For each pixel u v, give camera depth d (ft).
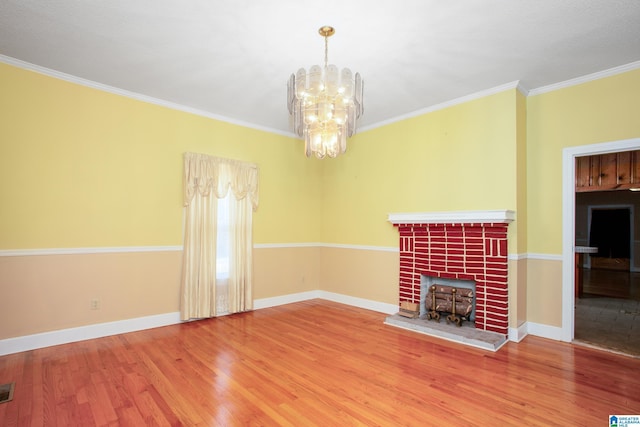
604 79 10.33
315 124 8.16
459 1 7.04
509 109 11.18
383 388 7.76
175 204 12.98
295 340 10.98
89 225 11.07
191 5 7.26
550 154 11.36
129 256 11.83
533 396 7.41
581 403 7.13
